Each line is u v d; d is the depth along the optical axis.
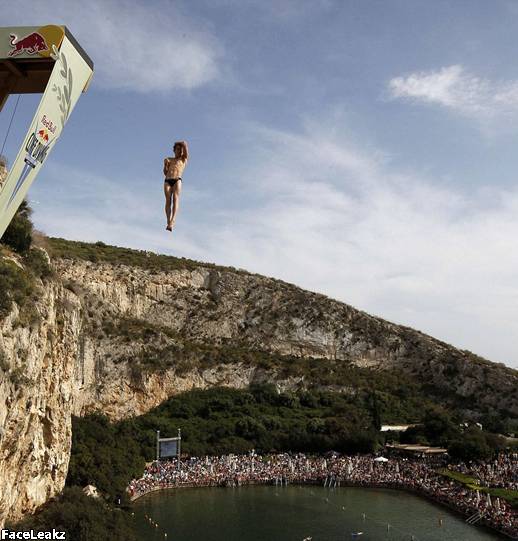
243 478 96.06
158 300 158.88
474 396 153.25
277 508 79.69
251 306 172.75
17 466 48.66
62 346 62.53
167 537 64.69
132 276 155.50
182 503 82.12
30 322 48.69
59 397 60.97
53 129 15.30
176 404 132.12
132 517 69.31
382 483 93.75
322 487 94.69
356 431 115.75
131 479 88.56
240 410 132.75
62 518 50.62
